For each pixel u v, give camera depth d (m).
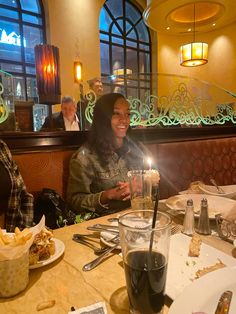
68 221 1.28
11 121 1.55
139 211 0.62
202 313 0.45
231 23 6.79
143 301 0.49
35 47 1.52
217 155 2.50
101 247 0.76
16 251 0.54
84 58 5.62
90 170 1.50
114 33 6.56
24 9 5.07
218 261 0.65
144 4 6.85
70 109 2.74
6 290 0.54
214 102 2.72
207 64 7.41
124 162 1.66
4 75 1.51
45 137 1.55
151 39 7.23
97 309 0.50
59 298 0.54
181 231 0.85
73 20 5.43
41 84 1.56
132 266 0.49
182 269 0.62
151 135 2.08
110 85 2.42
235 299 0.49
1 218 1.33
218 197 1.12
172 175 2.15
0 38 4.88
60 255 0.69
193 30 6.91
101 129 1.56
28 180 1.48
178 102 2.44
